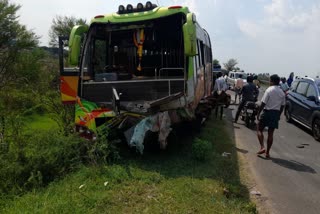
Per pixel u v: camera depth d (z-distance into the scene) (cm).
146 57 758
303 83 1222
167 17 689
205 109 960
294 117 1230
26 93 937
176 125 752
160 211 438
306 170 688
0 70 1577
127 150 724
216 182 557
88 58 712
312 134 1084
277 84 758
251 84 1205
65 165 580
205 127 1052
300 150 869
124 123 660
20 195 491
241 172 648
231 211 452
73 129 729
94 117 673
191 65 693
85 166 587
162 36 729
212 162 675
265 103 753
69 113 808
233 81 2933
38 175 520
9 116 672
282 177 638
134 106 657
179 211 440
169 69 713
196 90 775
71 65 694
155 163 648
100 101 679
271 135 762
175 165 640
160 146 648
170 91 658
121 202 464
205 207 455
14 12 1644
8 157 562
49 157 573
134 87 666
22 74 1516
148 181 541
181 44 734
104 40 757
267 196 541
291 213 485
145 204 460
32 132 664
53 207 436
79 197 471
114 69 765
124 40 758
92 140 647
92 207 447
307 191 571
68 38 721
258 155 786
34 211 427
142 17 692
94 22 707
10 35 1623
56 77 1188
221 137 943
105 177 551
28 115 1068
